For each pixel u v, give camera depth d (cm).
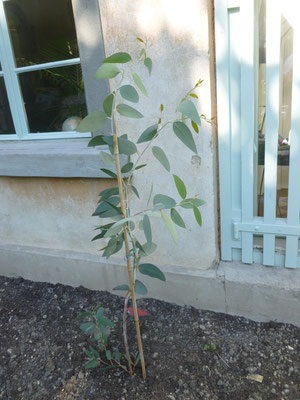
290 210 212
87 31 213
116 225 135
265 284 220
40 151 254
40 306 268
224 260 241
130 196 239
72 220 269
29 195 277
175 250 242
